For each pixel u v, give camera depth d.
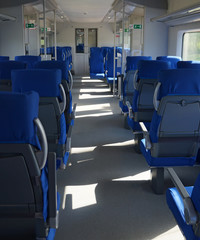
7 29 7.64
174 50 6.47
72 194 2.76
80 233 2.16
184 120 2.46
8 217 1.55
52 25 14.28
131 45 7.74
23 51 7.74
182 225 1.62
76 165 3.47
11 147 1.35
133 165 3.48
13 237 1.58
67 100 3.44
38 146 1.44
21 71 2.30
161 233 2.17
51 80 2.40
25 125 1.31
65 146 2.78
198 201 1.43
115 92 9.05
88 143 4.30
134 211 2.47
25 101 1.27
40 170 1.45
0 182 1.45
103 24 16.39
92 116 6.01
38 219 1.53
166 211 2.47
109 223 2.29
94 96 8.45
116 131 4.95
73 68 15.80
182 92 2.32
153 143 2.58
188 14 4.68
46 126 2.63
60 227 2.22
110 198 2.69
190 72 2.27
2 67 3.43
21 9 7.57
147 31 7.12
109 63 9.16
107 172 3.27
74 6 10.06
